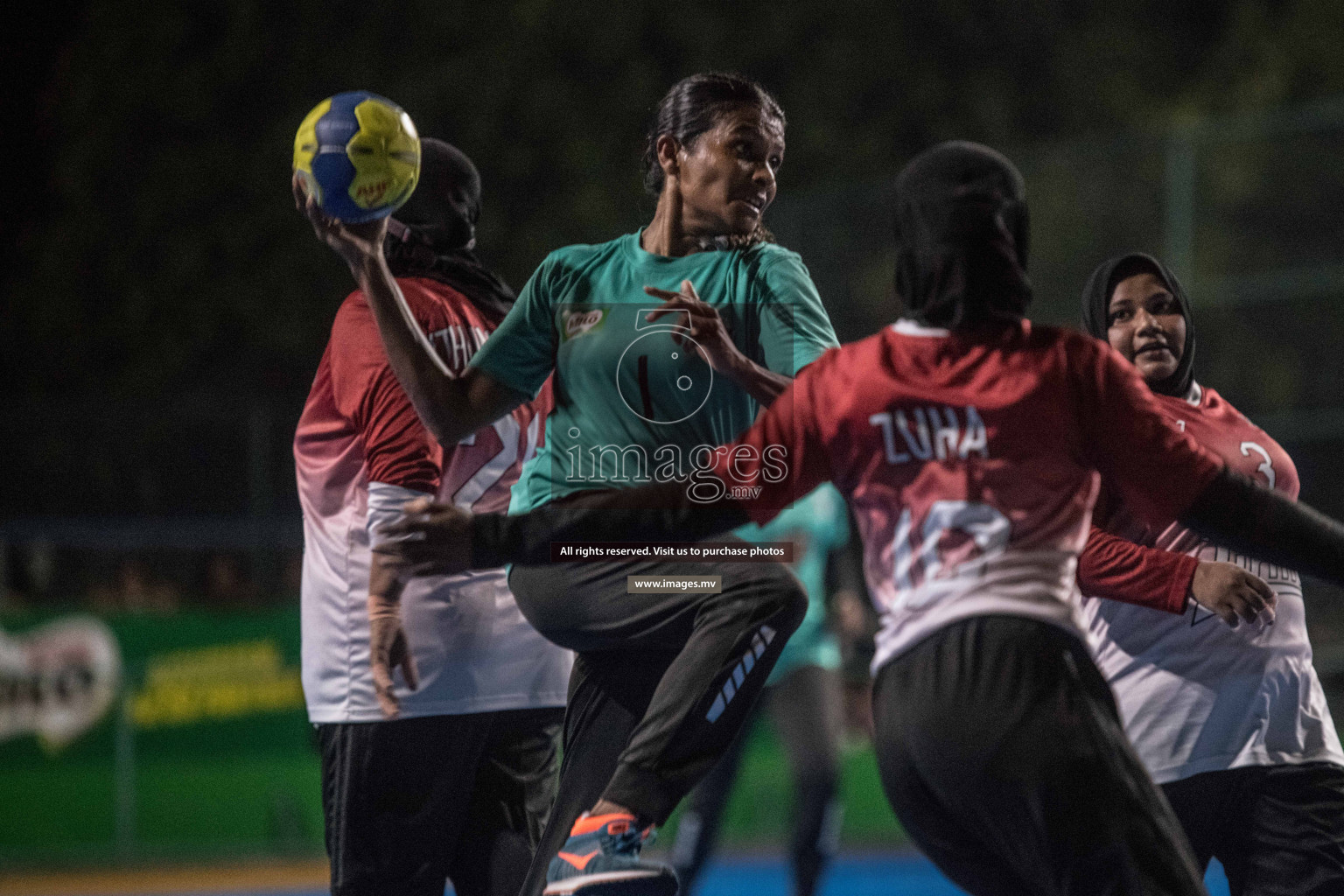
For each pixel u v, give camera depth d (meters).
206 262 71.12
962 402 10.34
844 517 27.98
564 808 13.17
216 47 72.38
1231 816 14.25
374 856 13.77
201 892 34.69
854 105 74.88
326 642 13.98
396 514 13.42
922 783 10.37
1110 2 77.69
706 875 36.88
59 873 37.03
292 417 47.69
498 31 73.19
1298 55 71.94
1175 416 14.66
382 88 72.81
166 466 46.53
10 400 69.38
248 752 39.25
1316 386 60.94
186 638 38.81
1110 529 14.23
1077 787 9.80
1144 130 74.12
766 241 13.48
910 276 10.74
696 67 74.12
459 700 13.81
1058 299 58.88
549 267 13.34
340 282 71.06
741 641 12.12
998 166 10.78
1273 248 63.09
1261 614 14.16
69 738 37.47
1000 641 10.06
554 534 10.80
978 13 76.38
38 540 41.50
